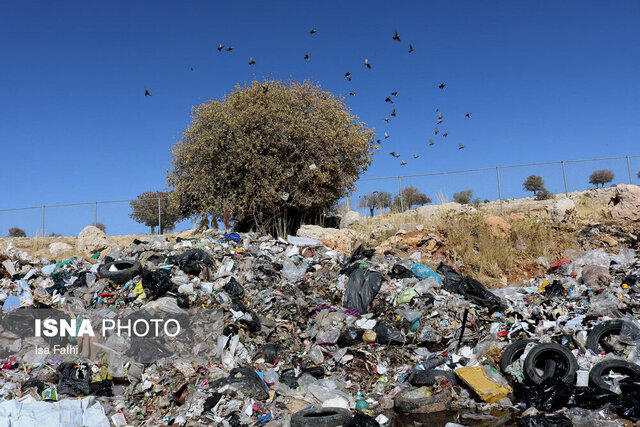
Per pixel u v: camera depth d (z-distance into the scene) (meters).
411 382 7.50
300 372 7.85
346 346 8.49
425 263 12.41
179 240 12.17
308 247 12.25
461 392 7.21
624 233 13.87
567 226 14.42
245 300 9.43
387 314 9.21
